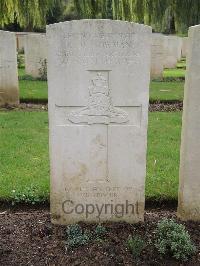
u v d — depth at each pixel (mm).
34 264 1215
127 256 1247
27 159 2053
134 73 1293
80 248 1290
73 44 1260
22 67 6449
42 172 1878
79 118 1338
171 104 3660
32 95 3783
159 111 3361
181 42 8570
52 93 1306
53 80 1293
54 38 1253
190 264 1224
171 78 5301
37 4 4172
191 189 1440
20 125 2754
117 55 1273
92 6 4199
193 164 1409
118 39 1258
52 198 1419
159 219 1495
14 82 3383
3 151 2166
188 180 1430
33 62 5051
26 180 1781
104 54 1273
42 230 1400
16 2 4141
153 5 4574
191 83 1323
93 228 1412
